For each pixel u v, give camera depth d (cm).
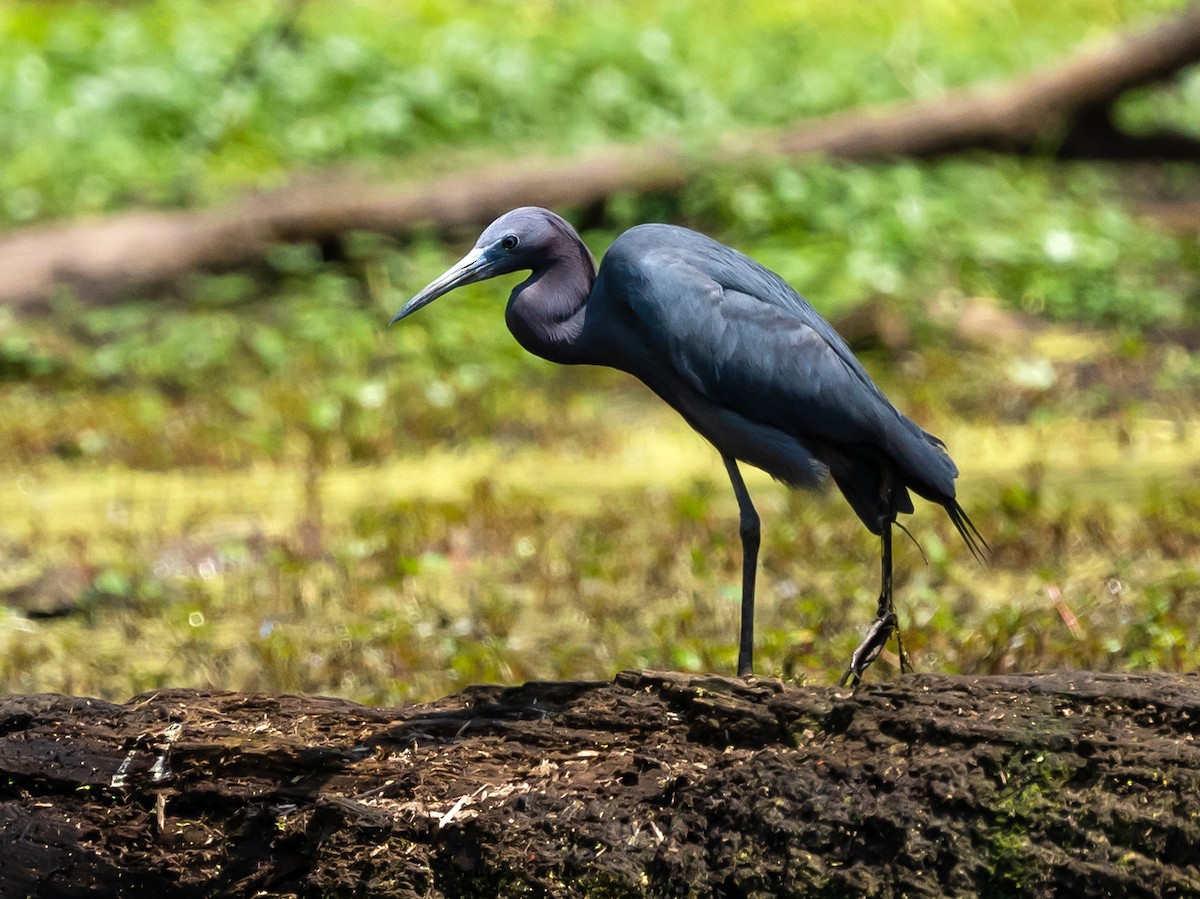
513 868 577
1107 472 1310
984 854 541
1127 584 1000
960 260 1870
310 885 594
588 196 1989
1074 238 1898
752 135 2105
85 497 1352
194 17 2736
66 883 620
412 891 584
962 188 2067
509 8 2919
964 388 1566
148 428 1511
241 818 616
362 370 1686
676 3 2933
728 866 563
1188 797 531
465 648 918
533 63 2412
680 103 2336
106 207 2067
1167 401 1511
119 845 622
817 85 2430
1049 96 2178
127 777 628
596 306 726
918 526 1142
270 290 1889
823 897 550
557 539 1153
